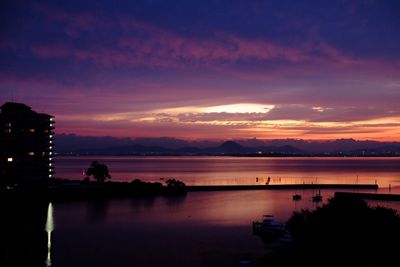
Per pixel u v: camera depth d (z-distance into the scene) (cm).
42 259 8488
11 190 18262
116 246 9612
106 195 19975
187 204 17438
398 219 7331
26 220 13262
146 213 14825
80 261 8362
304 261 7156
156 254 8906
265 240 10194
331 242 7062
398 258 6353
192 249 9331
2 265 8062
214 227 12000
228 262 8281
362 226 7100
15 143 19950
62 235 10869
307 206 16950
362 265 6400
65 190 19188
